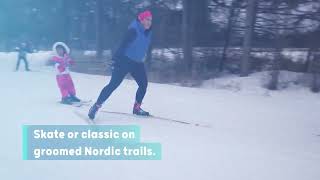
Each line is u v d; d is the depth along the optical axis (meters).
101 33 23.45
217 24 18.81
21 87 12.67
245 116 9.17
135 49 7.71
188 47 18.28
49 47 31.33
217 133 7.25
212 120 8.52
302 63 16.20
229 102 11.09
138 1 21.81
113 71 7.68
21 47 19.94
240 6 18.34
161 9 20.42
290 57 16.47
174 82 16.22
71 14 27.92
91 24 26.78
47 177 4.77
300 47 16.58
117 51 7.63
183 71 17.34
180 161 5.50
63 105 9.20
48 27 30.56
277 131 7.83
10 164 5.19
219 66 18.38
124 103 9.88
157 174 4.97
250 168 5.33
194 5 18.64
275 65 14.64
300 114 9.77
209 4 18.77
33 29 31.83
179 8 20.09
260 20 17.25
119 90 12.34
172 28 20.17
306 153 6.23
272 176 5.06
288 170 5.32
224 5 18.62
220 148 6.21
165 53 20.05
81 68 20.09
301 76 14.68
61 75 9.37
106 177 4.82
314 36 15.57
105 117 8.01
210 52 18.53
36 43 31.72
